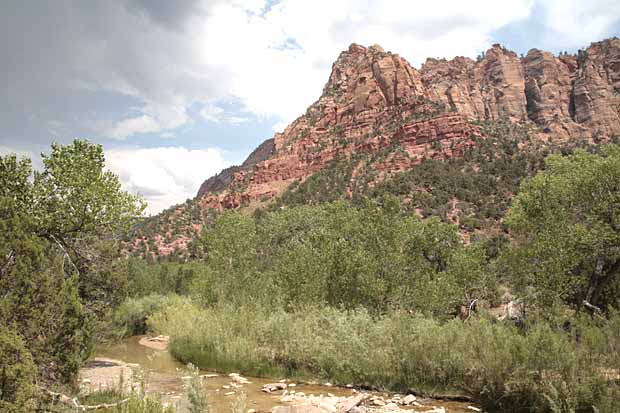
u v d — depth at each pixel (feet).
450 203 269.85
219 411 37.22
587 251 60.13
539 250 61.05
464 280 91.61
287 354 54.34
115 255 56.85
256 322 61.05
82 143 52.90
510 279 70.95
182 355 62.54
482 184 284.41
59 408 28.48
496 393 37.68
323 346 51.13
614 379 31.19
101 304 53.47
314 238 80.74
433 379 42.86
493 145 358.43
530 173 286.05
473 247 103.65
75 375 30.40
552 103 603.26
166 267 189.06
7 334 24.32
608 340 33.37
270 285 83.35
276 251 135.54
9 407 22.86
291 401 40.73
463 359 40.86
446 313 70.08
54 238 47.73
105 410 29.91
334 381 48.37
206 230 106.32
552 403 30.37
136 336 99.91
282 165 503.61
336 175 394.52
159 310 105.81
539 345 35.01
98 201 50.21
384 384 45.24
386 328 48.62
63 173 49.39
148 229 410.31
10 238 27.89
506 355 36.63
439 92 636.48
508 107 625.41
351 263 69.97
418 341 44.39
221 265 93.81
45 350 28.07
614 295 61.57
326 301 67.26
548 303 55.98
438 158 362.12
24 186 46.37
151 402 26.17
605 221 60.70
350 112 531.91
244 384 48.57
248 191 485.97
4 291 27.02
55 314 28.91
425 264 81.82
